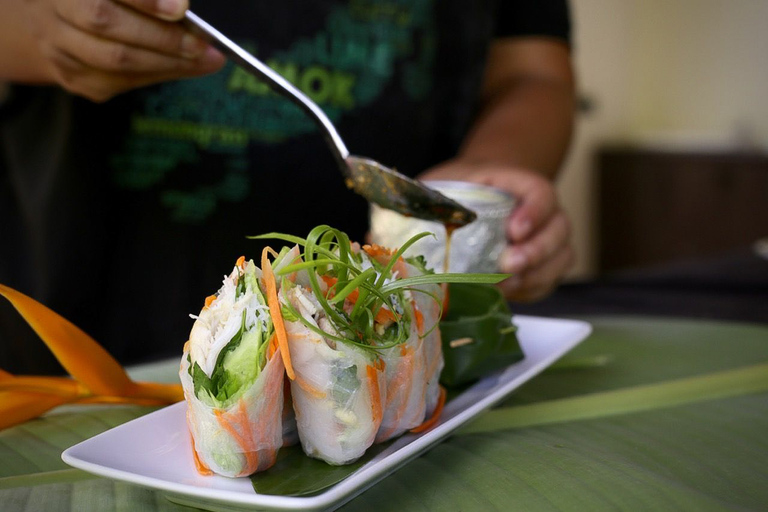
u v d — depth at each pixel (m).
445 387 0.45
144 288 0.72
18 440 0.39
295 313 0.33
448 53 0.82
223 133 0.72
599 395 0.44
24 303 0.38
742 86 2.02
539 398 0.45
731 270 0.80
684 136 1.99
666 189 1.93
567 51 0.95
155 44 0.46
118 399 0.42
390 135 0.80
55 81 0.57
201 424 0.33
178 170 0.71
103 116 0.67
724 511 0.32
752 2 1.97
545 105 0.85
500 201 0.51
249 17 0.71
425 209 0.46
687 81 2.12
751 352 0.54
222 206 0.73
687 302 0.71
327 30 0.74
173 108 0.69
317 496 0.29
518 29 0.92
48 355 0.66
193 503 0.32
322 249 0.35
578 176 2.03
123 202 0.69
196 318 0.34
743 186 1.79
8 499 0.33
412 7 0.77
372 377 0.34
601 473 0.34
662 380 0.48
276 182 0.75
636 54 2.14
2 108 0.67
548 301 0.73
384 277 0.36
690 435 0.39
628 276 0.81
